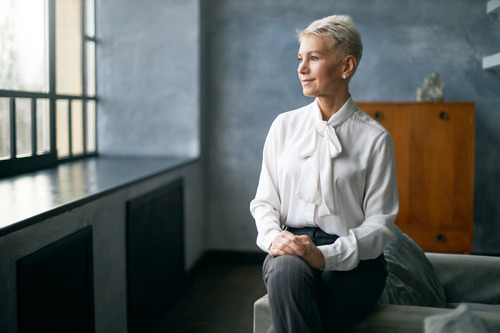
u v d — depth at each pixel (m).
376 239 1.64
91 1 4.52
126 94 4.61
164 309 3.64
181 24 4.53
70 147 4.11
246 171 4.93
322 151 1.74
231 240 5.00
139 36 4.57
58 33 3.86
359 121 1.77
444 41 4.59
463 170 4.04
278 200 1.87
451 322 1.22
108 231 2.65
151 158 4.55
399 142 4.06
